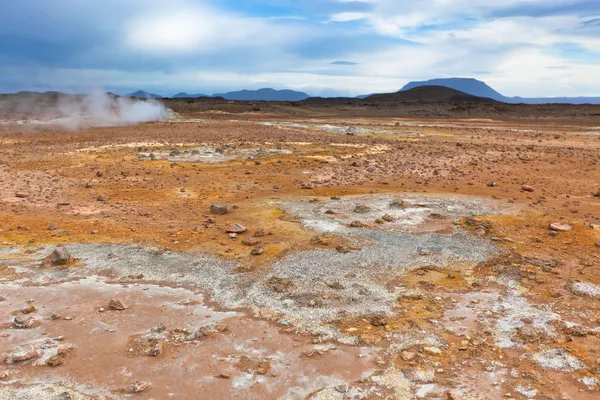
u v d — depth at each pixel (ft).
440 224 43.83
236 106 273.54
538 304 29.40
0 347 25.04
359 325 27.25
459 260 35.76
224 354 24.80
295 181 63.16
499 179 64.64
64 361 24.08
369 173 68.69
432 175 67.31
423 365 23.61
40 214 47.01
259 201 51.93
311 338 26.11
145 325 27.48
